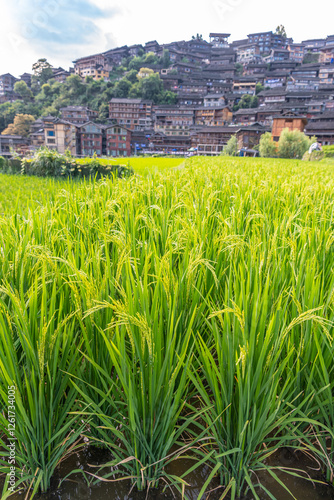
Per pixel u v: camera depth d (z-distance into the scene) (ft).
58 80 624.59
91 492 6.52
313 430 7.55
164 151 440.04
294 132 267.80
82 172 58.90
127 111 465.47
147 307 6.23
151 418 6.07
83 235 11.50
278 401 6.33
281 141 270.26
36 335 6.27
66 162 59.36
